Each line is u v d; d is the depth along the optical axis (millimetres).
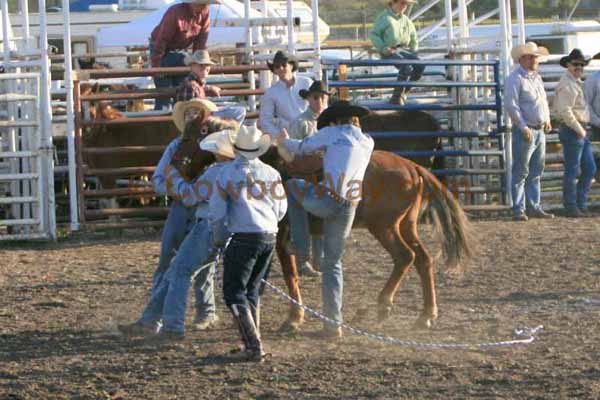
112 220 21047
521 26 23359
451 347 11406
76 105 20250
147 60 27500
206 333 12344
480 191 22594
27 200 19922
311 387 9938
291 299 11664
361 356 11102
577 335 11812
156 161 21234
